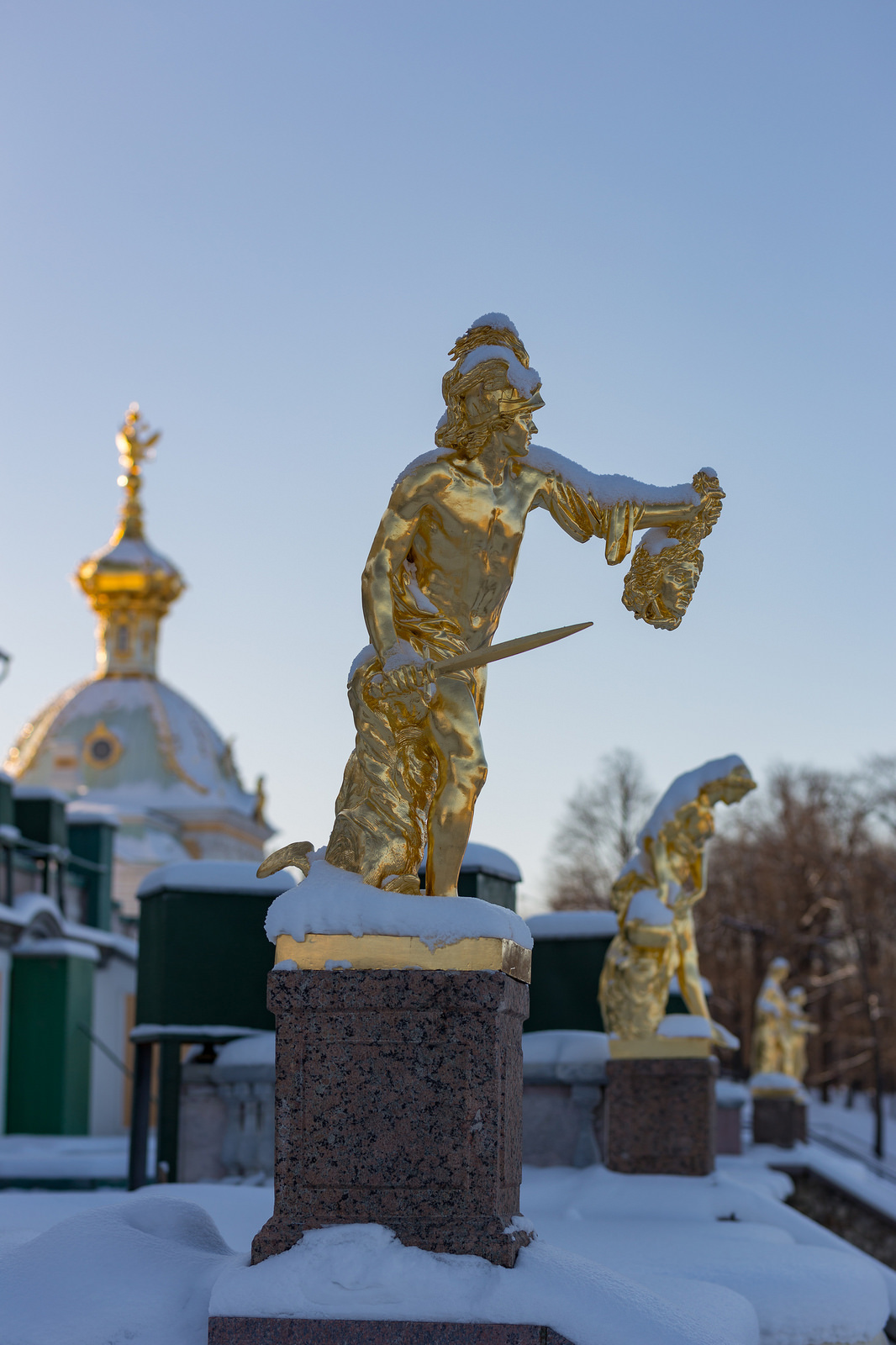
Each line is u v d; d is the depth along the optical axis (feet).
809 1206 58.23
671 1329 14.96
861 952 156.25
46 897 95.71
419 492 18.04
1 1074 91.15
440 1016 16.40
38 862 98.43
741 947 179.93
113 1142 89.86
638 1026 35.83
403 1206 16.08
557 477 18.93
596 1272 15.90
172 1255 17.10
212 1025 38.32
